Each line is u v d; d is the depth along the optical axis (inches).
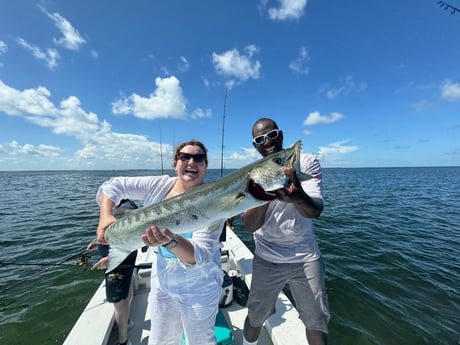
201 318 82.4
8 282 232.8
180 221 83.9
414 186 1175.0
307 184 97.3
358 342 150.3
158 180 100.3
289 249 96.8
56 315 185.3
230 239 200.7
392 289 207.0
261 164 81.5
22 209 585.6
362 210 533.6
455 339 154.5
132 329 121.5
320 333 90.8
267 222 98.3
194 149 91.7
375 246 308.2
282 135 106.1
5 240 351.3
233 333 119.6
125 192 96.1
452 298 195.3
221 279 90.8
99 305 119.0
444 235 356.2
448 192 916.6
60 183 1609.3
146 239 72.4
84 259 161.3
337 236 347.6
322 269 96.3
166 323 87.1
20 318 181.8
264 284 99.2
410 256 276.4
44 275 244.1
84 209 584.7
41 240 351.6
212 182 86.1
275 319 114.6
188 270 82.0
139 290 148.7
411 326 164.1
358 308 181.8
